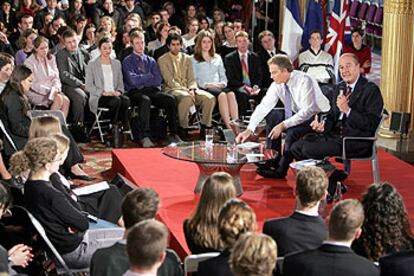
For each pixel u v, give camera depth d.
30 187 5.80
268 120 8.88
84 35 12.82
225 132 9.88
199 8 15.90
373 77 14.95
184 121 11.28
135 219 4.65
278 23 15.20
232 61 11.68
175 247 6.78
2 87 9.17
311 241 4.87
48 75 10.81
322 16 12.41
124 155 9.58
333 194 8.06
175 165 9.20
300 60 11.75
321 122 8.41
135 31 11.31
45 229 5.75
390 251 4.89
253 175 8.82
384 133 10.75
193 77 11.51
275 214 7.54
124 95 11.12
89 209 6.80
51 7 14.73
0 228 5.86
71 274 5.54
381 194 4.88
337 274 4.22
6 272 4.73
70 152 8.92
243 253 3.59
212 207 4.93
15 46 13.15
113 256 4.58
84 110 11.15
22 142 8.62
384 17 10.80
